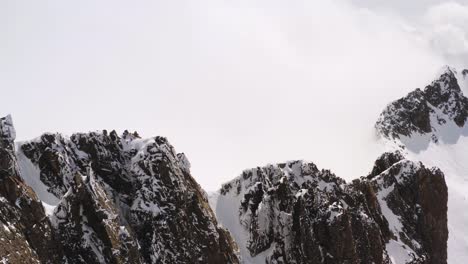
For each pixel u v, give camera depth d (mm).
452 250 118438
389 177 100438
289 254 76500
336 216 75250
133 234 64875
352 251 75188
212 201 84562
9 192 54562
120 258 57531
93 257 57344
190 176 74875
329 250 74938
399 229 94750
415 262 90188
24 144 67688
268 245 78438
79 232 58094
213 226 70062
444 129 186375
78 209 58844
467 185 163500
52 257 55875
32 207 55750
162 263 64188
